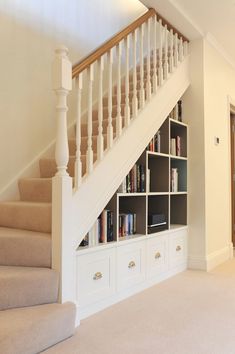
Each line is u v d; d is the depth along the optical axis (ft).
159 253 10.82
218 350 6.26
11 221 8.50
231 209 16.38
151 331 7.07
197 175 12.46
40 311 6.39
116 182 8.77
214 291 9.80
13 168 10.09
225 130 14.38
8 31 9.96
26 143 10.49
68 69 7.18
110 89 8.73
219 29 12.07
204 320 7.68
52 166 10.21
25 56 10.48
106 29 14.05
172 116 12.33
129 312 8.14
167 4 10.28
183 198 12.66
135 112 9.61
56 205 7.09
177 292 9.70
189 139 12.65
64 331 6.61
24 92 10.44
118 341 6.59
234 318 7.80
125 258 9.24
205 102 12.50
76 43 12.49
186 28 11.78
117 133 9.00
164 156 11.36
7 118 9.93
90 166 8.02
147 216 10.26
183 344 6.49
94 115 11.82
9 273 6.63
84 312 7.75
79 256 7.64
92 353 6.08
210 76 13.00
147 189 10.32
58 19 11.73
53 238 7.10
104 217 8.66
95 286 8.13
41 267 7.11
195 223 12.47
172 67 11.53
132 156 9.39
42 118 11.03
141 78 10.00
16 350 5.54
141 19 9.86
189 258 12.55
